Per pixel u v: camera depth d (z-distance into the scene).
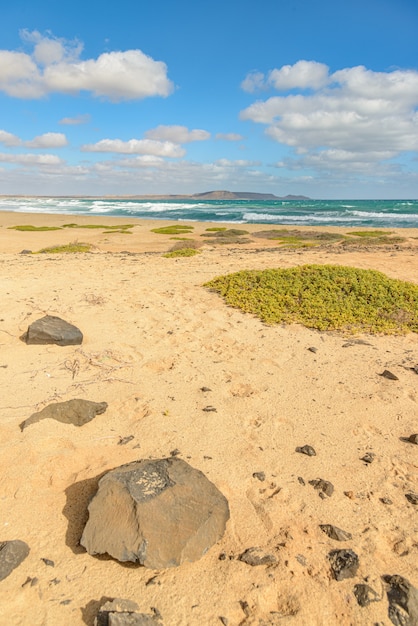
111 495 3.59
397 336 8.52
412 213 59.34
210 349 7.52
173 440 4.88
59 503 3.95
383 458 4.72
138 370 6.62
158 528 3.40
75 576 3.27
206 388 6.08
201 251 20.05
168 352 7.30
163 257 17.53
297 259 16.77
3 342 7.42
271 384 6.29
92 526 3.48
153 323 8.69
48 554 3.44
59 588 3.17
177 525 3.44
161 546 3.34
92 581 3.23
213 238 27.70
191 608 3.06
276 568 3.37
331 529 3.73
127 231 32.94
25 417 5.19
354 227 38.09
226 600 3.13
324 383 6.35
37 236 28.83
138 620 2.83
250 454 4.71
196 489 3.72
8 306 9.15
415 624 3.04
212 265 15.23
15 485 4.10
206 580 3.26
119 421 5.23
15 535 3.60
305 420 5.38
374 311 9.77
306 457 4.70
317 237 28.08
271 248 21.97
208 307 9.89
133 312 9.30
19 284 11.12
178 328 8.46
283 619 3.03
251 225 39.50
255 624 2.98
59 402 5.36
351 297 10.63
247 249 21.55
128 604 2.98
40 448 4.60
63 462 4.43
